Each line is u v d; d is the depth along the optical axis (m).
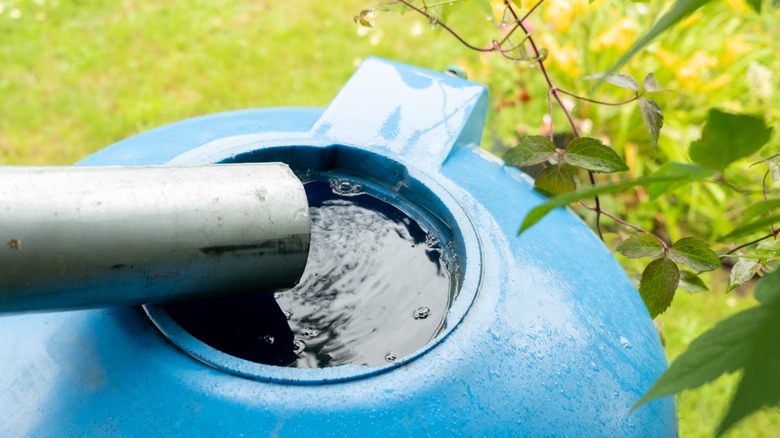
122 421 1.16
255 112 1.92
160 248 1.14
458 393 1.21
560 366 1.32
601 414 1.31
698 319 3.26
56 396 1.21
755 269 1.59
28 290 1.04
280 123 1.79
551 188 1.70
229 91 4.11
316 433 1.14
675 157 3.61
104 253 1.08
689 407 2.88
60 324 1.30
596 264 1.61
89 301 1.13
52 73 4.14
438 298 1.52
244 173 1.27
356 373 1.21
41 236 1.02
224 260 1.21
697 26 3.90
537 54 1.88
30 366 1.25
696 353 0.56
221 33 4.55
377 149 1.69
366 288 1.54
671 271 1.62
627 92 3.64
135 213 1.11
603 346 1.41
